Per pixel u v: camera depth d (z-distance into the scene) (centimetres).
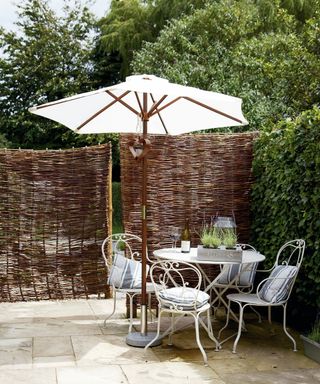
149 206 580
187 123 522
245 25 1337
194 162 589
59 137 1803
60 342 463
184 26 1341
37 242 621
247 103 1003
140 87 411
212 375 388
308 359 428
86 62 1908
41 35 1898
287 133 503
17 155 609
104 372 389
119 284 493
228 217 540
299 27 1517
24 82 1883
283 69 929
